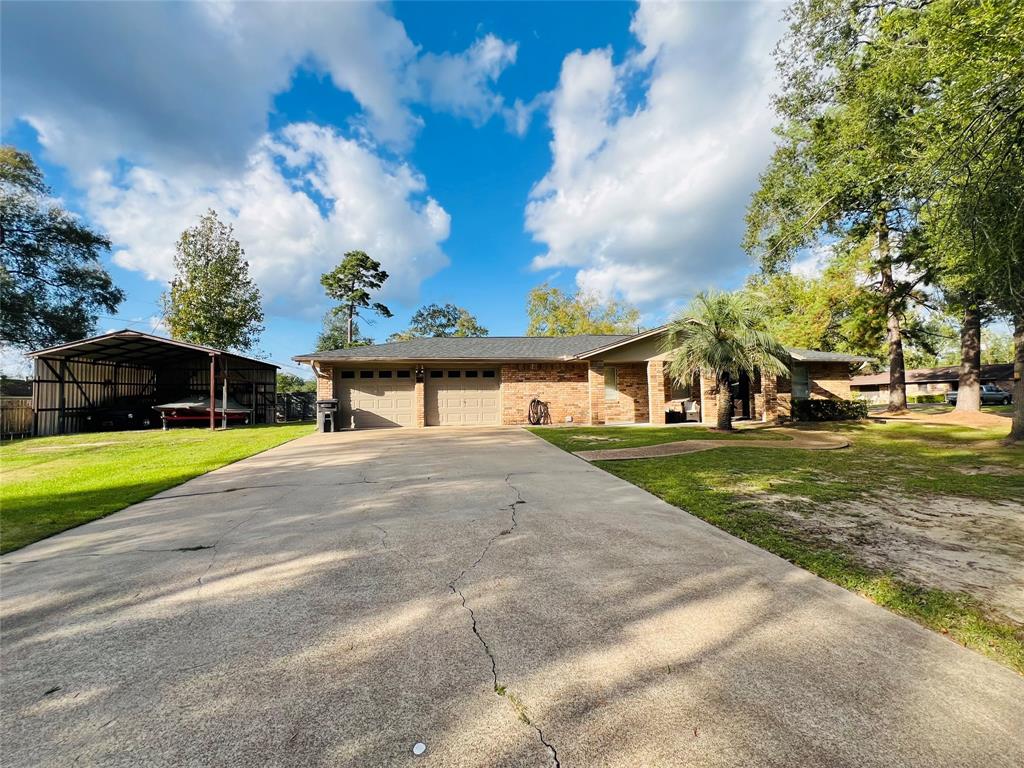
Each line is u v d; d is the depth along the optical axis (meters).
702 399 15.78
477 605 2.61
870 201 14.91
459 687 1.88
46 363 16.98
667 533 3.90
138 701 1.82
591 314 40.84
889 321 17.61
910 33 7.10
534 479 6.23
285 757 1.52
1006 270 6.00
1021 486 5.52
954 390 29.55
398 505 4.91
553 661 2.05
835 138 14.13
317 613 2.54
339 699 1.81
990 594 2.65
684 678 1.91
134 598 2.77
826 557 3.27
